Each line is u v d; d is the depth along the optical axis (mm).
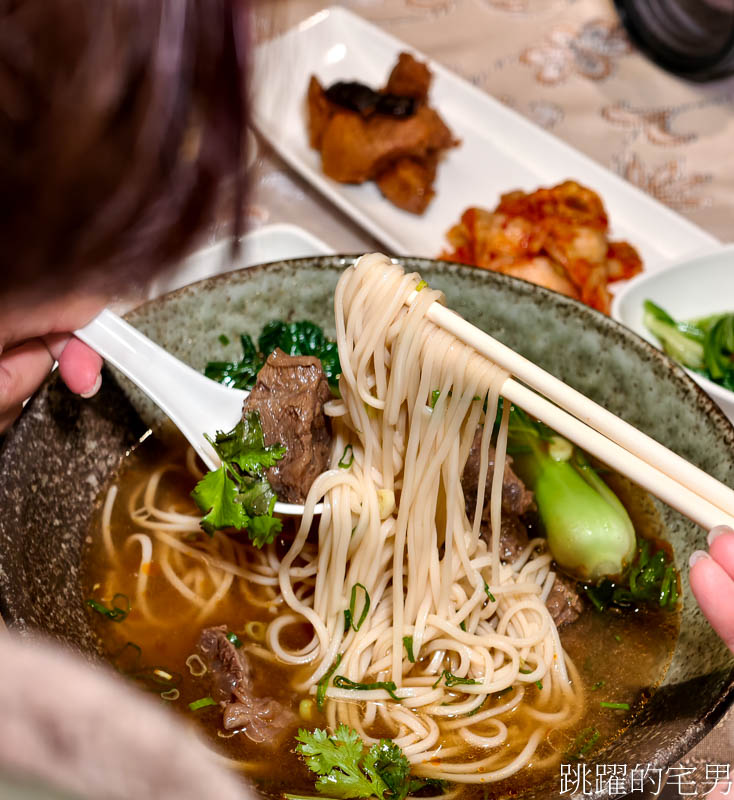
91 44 162
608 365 392
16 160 168
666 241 539
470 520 392
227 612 390
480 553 388
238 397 387
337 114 559
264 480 369
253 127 198
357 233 552
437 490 370
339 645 380
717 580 306
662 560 383
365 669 377
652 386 382
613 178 554
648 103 608
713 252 505
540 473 402
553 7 660
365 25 627
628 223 545
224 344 423
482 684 368
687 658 352
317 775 346
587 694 365
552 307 397
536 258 507
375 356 354
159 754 161
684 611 369
